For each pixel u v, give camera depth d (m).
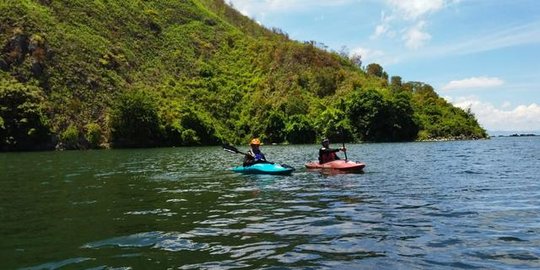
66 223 7.96
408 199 10.30
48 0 69.69
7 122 48.59
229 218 8.28
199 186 13.39
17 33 58.56
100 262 5.54
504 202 9.76
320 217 8.27
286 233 6.99
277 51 85.00
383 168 19.16
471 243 6.25
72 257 5.78
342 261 5.46
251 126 70.25
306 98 73.94
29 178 16.50
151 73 73.44
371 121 66.25
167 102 66.69
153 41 81.75
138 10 86.25
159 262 5.50
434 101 80.56
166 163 24.98
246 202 10.20
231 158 30.08
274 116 67.19
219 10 111.94
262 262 5.46
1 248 6.30
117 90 63.81
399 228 7.24
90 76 62.44
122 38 76.00
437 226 7.36
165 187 13.21
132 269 5.24
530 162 22.36
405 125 68.88
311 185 13.26
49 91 56.69
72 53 63.56
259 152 18.34
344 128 65.81
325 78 76.62
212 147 56.09
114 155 35.78
